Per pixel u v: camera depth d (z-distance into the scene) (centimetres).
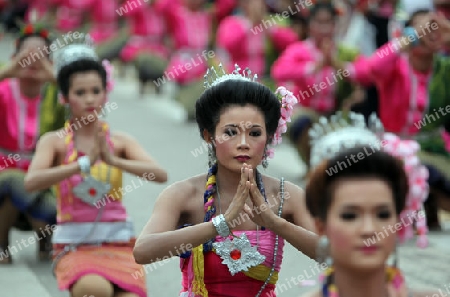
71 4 4184
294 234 864
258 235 905
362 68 1955
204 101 909
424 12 1711
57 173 1195
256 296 911
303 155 2155
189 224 920
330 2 2133
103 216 1231
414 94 1739
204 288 904
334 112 2119
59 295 1429
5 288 1454
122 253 1215
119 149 1268
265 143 913
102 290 1127
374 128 761
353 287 683
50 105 1539
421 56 1727
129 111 3186
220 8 3133
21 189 1545
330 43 2095
